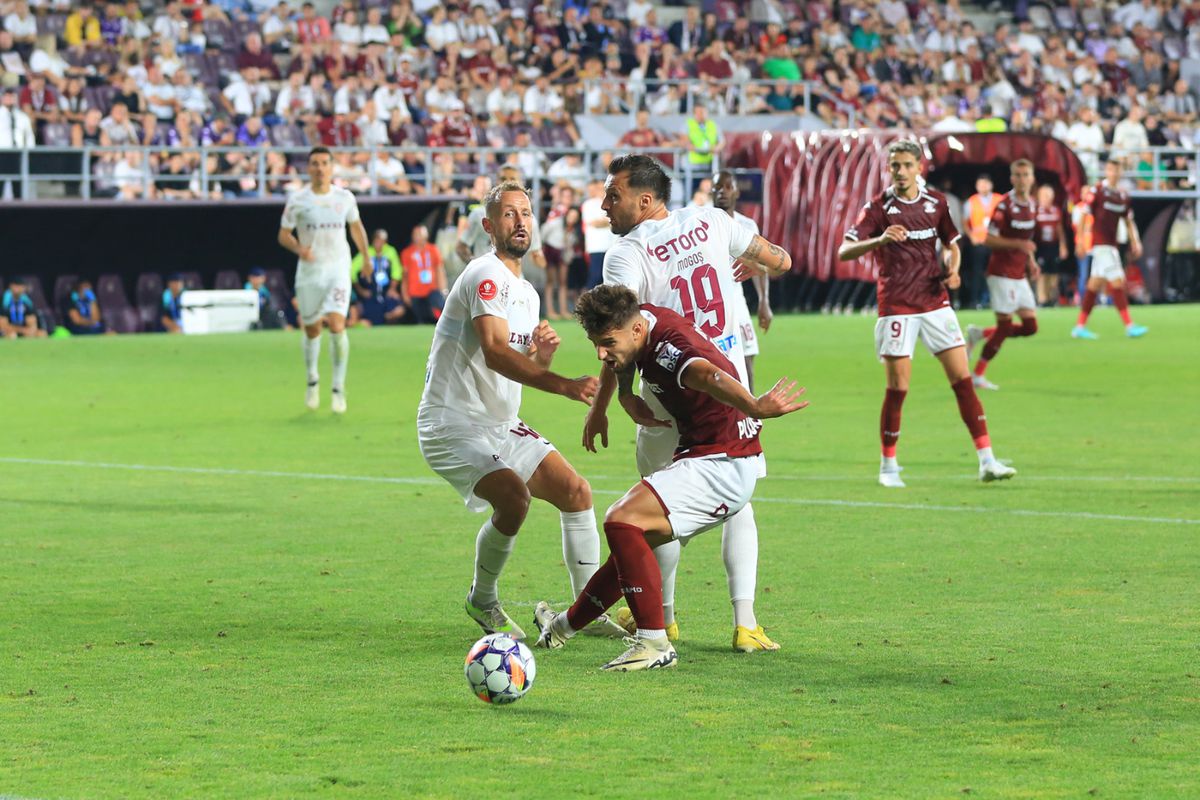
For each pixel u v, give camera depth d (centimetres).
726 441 2092
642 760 1650
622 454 4291
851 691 1928
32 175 9062
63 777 1600
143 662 2102
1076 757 1645
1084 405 5319
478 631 2291
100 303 9281
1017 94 12788
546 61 11506
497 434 2303
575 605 2164
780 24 12412
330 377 6481
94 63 10075
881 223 3681
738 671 2041
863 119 11850
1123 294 8119
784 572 2711
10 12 9900
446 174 10169
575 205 10231
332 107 10375
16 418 5191
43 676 2027
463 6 11569
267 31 10875
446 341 2275
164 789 1561
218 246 9588
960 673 2005
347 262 5300
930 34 12938
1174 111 12875
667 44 11938
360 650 2175
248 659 2119
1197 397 5516
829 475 3884
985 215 10106
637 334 2067
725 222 2369
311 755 1677
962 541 2992
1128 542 2962
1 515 3366
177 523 3262
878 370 6569
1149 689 1912
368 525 3238
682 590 2584
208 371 6769
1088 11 13850
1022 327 5791
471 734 1753
